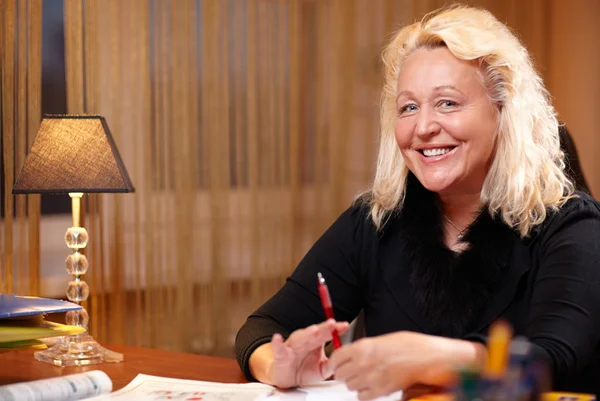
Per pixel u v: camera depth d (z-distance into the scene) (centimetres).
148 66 407
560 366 147
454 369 122
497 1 493
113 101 392
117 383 179
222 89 432
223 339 437
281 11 446
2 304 184
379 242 198
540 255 177
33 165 228
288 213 454
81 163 227
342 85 462
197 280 431
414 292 188
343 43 461
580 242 171
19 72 335
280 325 194
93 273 382
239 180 441
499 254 179
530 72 187
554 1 503
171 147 419
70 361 199
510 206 180
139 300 409
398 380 142
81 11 364
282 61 448
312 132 460
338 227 207
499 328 123
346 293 203
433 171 181
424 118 180
